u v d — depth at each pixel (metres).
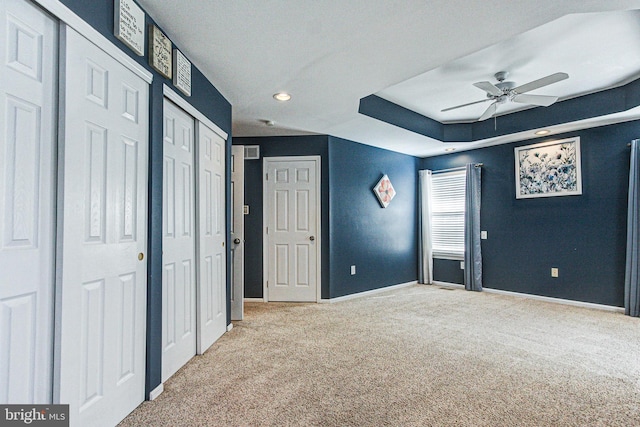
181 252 2.51
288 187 4.78
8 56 1.24
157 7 1.94
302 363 2.61
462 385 2.26
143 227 1.99
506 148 5.21
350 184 5.05
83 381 1.55
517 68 3.31
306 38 2.27
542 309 4.27
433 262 6.07
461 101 4.24
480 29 2.16
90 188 1.58
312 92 3.20
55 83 1.42
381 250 5.47
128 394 1.86
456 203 5.79
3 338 1.24
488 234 5.40
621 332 3.35
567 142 4.59
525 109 4.53
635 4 1.89
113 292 1.74
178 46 2.36
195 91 2.67
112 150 1.73
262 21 2.07
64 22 1.43
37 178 1.35
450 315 3.99
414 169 6.11
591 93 3.96
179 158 2.48
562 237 4.64
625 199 4.12
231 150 3.56
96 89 1.62
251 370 2.48
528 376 2.39
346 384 2.27
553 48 2.92
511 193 5.15
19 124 1.28
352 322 3.71
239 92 3.20
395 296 5.05
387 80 2.92
